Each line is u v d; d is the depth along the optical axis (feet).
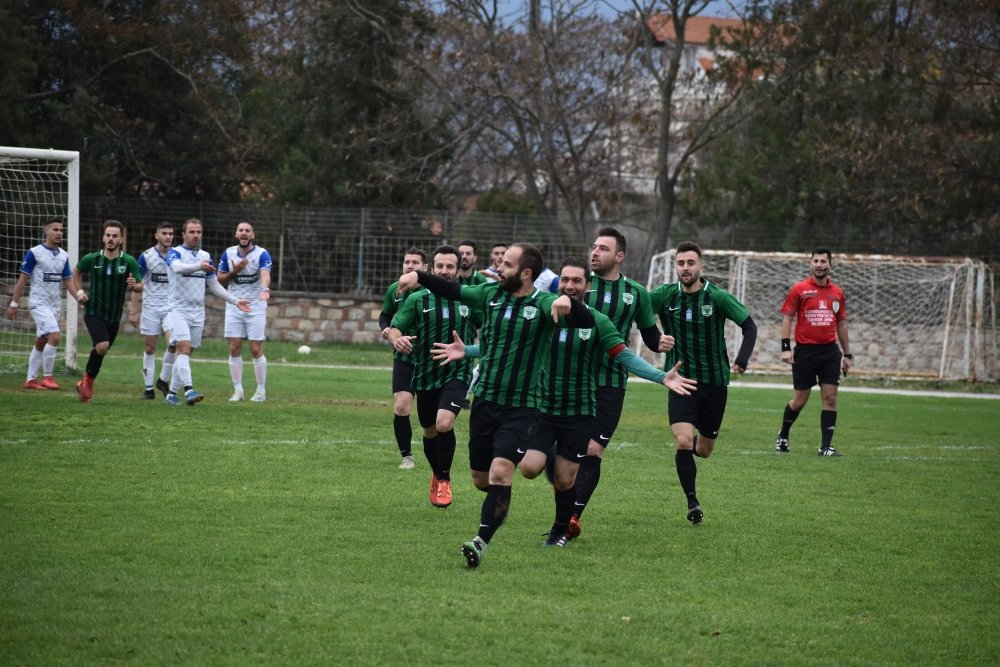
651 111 314.76
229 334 136.36
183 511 70.08
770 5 272.31
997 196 247.50
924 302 250.57
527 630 48.16
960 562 64.59
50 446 93.35
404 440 90.22
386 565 58.49
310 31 306.14
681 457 75.05
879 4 266.57
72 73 279.90
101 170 262.06
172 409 122.62
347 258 256.93
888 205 250.78
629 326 76.13
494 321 63.21
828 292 111.65
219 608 49.73
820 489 89.35
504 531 69.36
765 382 219.00
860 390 209.87
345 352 239.50
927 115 253.44
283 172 292.81
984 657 47.16
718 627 49.90
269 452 95.81
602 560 62.18
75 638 45.21
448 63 300.81
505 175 363.76
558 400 63.72
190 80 286.25
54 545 59.93
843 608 54.03
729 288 258.57
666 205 293.23
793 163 261.44
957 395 203.00
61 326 234.58
